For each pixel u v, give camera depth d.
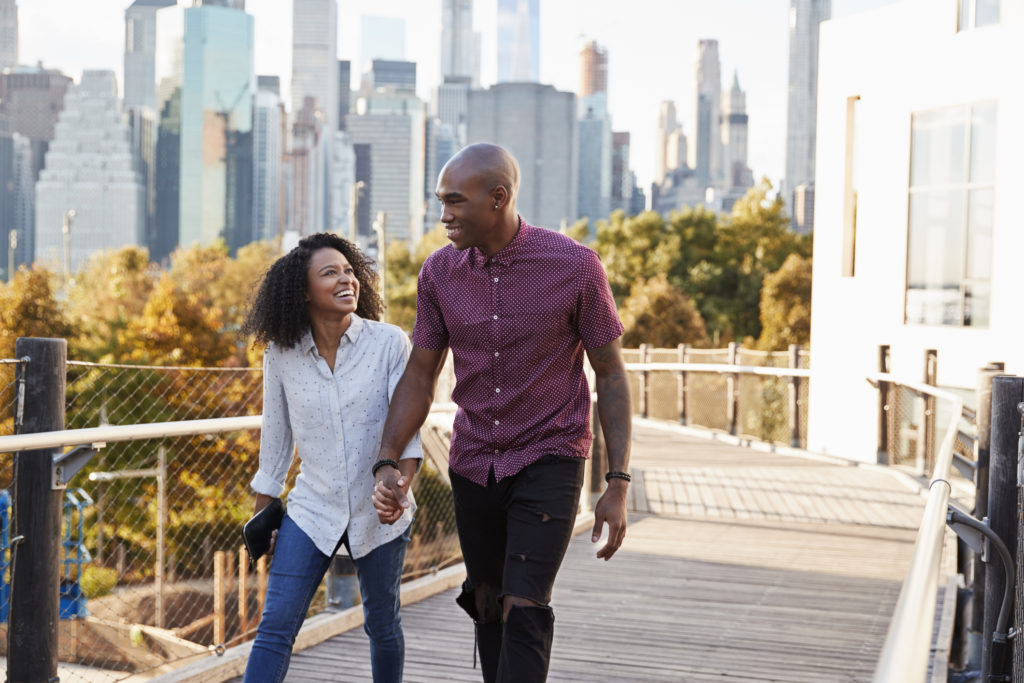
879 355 13.26
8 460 6.63
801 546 6.45
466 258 2.61
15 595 3.26
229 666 3.70
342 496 2.81
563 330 2.56
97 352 35.41
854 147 14.16
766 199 55.88
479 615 2.80
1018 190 11.61
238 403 13.71
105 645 6.91
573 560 5.92
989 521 4.30
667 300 43.56
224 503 8.64
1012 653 4.07
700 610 4.86
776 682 3.81
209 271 60.12
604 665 4.01
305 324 2.78
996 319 11.84
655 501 8.10
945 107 12.55
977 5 12.14
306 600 2.80
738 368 12.55
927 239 12.81
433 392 2.79
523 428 2.56
